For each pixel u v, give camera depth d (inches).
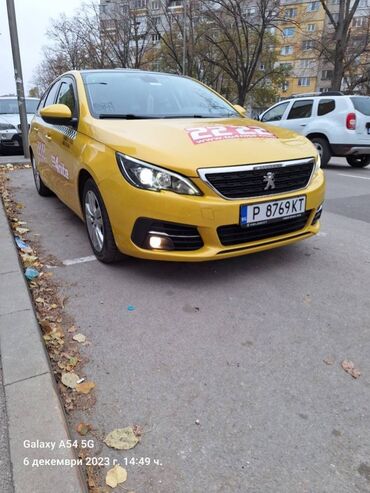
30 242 166.2
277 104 447.2
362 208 234.2
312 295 123.9
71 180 156.0
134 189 115.4
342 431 75.7
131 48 1402.6
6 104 490.0
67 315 112.3
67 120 149.9
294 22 1072.8
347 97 381.1
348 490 65.0
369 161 411.2
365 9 1492.4
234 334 104.4
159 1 1225.4
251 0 990.4
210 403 81.7
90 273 137.1
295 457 70.4
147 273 136.9
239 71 1149.7
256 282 131.6
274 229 127.3
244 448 71.9
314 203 132.4
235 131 132.8
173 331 105.3
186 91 176.4
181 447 71.9
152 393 84.1
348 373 90.9
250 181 117.8
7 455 68.0
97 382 87.0
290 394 84.5
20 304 108.9
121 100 155.9
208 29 1101.7
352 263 147.7
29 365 85.5
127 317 111.5
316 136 401.7
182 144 119.3
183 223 113.3
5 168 341.4
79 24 1397.6
